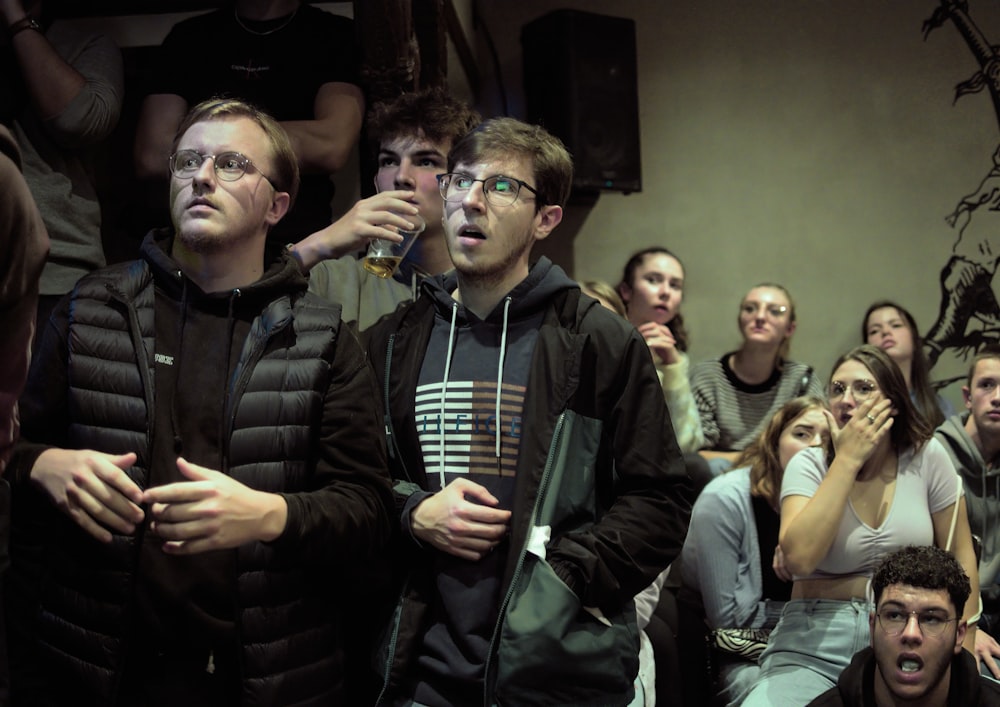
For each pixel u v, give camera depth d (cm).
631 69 436
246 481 156
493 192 176
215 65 266
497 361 176
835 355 471
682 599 285
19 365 133
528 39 448
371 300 217
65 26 263
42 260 130
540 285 178
